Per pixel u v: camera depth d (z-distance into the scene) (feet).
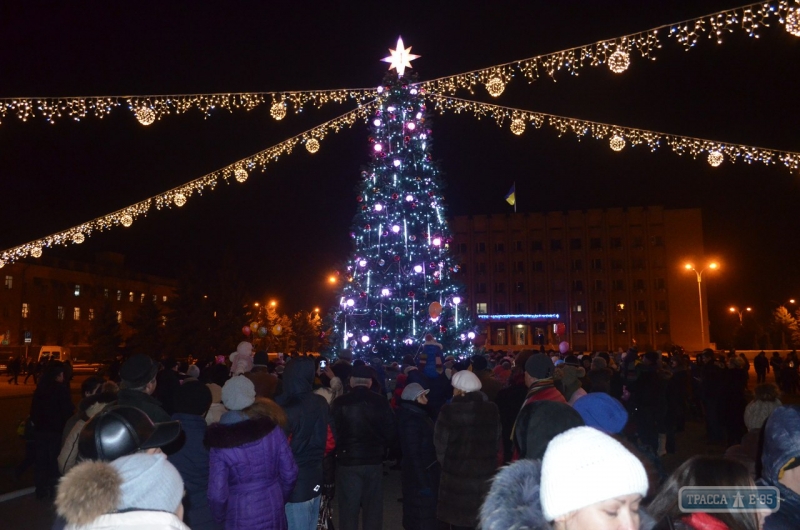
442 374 29.22
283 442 14.15
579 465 6.22
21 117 30.27
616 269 234.17
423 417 20.88
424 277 47.19
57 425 28.66
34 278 203.51
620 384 43.34
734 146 32.60
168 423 9.02
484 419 17.79
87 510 6.99
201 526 14.40
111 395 18.70
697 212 230.68
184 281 148.05
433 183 48.08
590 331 231.91
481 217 245.24
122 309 238.89
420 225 47.67
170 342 141.69
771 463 9.10
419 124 47.24
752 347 209.77
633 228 235.20
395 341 46.21
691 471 8.50
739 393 40.40
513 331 234.58
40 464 28.55
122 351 141.08
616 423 14.06
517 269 240.32
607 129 34.65
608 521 6.19
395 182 46.91
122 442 7.95
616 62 25.63
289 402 17.81
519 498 7.31
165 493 7.72
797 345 207.92
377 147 47.24
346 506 19.31
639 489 6.23
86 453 8.01
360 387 20.27
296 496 17.40
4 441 49.06
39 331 204.33
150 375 15.40
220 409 19.63
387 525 25.04
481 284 241.55
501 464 18.48
